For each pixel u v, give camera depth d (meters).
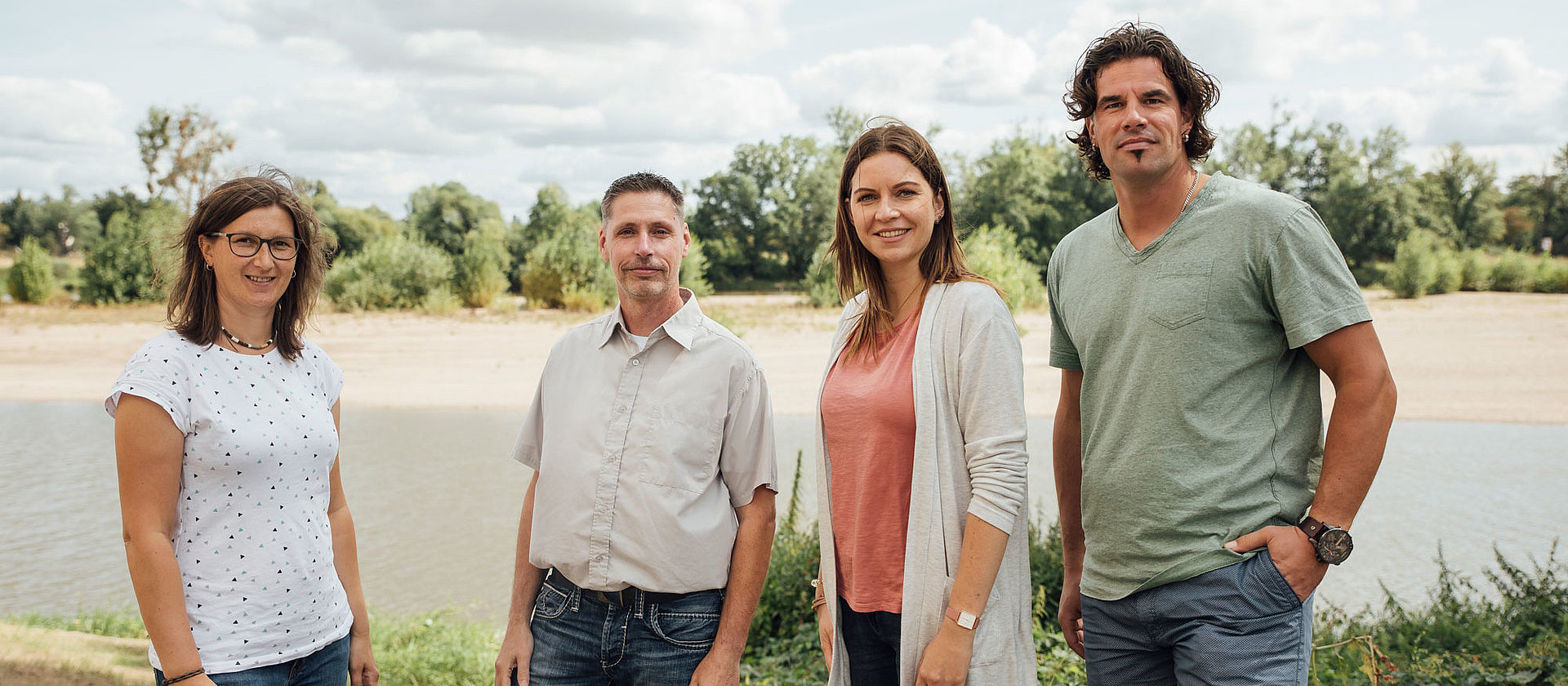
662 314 2.62
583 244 31.66
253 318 2.29
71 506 9.25
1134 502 2.24
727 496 2.62
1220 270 2.16
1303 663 2.12
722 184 58.59
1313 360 2.16
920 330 2.27
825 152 56.84
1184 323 2.17
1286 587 2.06
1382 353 2.07
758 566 2.58
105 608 6.14
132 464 2.03
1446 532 7.58
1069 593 2.68
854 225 2.41
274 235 2.22
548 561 2.57
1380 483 9.53
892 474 2.29
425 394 16.41
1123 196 2.30
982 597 2.12
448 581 6.74
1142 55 2.24
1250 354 2.17
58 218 74.00
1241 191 2.20
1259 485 2.13
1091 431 2.40
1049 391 15.09
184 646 2.03
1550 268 33.41
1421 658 3.95
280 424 2.23
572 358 2.68
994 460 2.13
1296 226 2.10
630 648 2.49
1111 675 2.38
